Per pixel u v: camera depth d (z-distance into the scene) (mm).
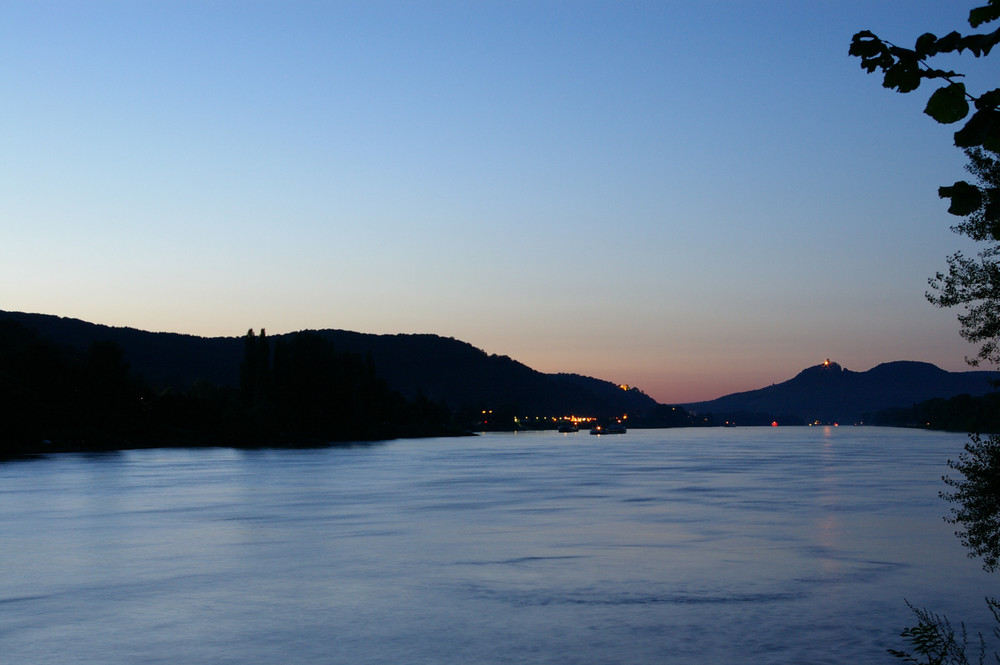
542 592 34281
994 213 5867
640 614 30750
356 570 38938
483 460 138125
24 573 38438
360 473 103375
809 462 130625
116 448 164125
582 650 26453
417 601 32875
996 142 5531
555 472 106812
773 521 55156
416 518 57562
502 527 52750
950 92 5688
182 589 35094
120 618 30516
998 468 22094
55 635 28406
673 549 44156
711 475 100375
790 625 29141
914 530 50719
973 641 26594
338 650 26625
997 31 5367
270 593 34312
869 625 29109
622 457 152125
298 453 157250
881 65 5938
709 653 26047
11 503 67375
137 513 60781
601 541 46969
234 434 184000
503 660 25531
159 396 185625
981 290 21516
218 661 25547
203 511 61906
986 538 22547
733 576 37219
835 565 39625
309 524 54531
